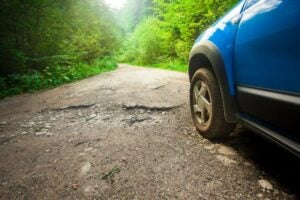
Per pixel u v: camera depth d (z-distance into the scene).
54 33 8.60
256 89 1.60
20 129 2.86
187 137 2.32
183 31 10.57
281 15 1.35
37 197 1.54
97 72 8.93
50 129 2.79
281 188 1.51
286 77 1.32
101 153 2.08
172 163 1.85
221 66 1.94
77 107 3.61
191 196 1.47
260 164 1.79
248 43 1.64
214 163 1.83
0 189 1.64
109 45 15.75
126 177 1.70
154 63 15.86
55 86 6.34
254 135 2.28
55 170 1.85
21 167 1.93
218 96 2.06
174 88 4.57
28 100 4.59
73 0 10.19
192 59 2.48
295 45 1.24
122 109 3.35
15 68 6.71
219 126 2.09
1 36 7.07
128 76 6.96
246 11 1.73
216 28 2.13
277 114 1.43
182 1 10.13
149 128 2.60
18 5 7.20
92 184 1.64
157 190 1.54
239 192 1.49
